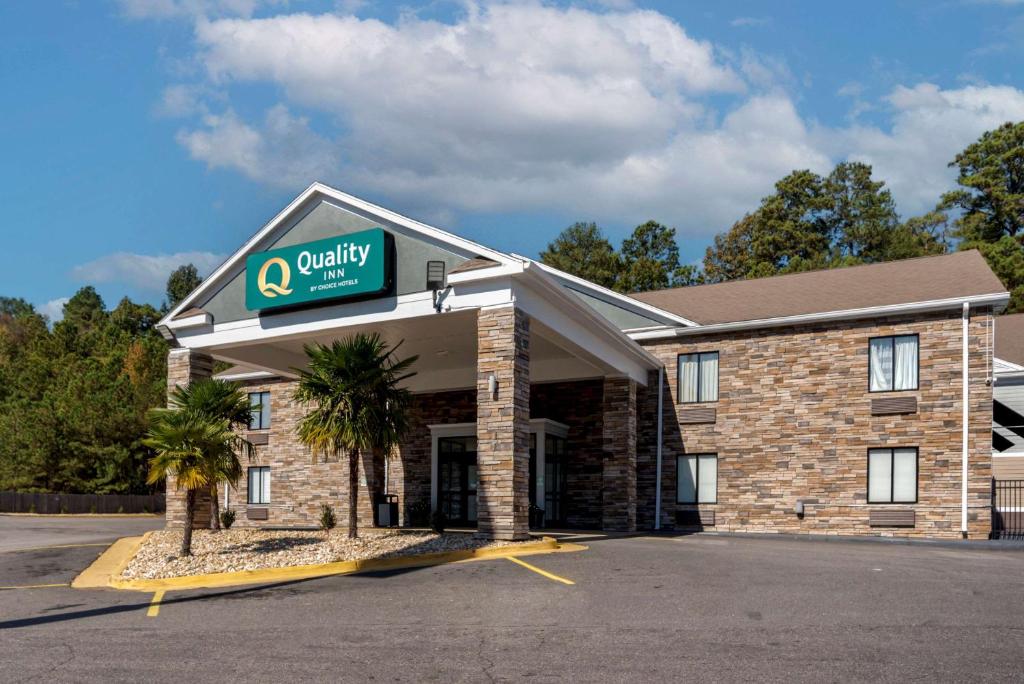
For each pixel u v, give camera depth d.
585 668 8.00
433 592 12.37
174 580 14.70
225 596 12.85
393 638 9.39
